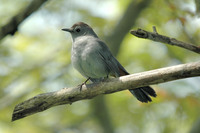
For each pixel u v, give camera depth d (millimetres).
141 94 8539
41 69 13109
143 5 12891
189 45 7266
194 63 6609
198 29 11898
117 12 14516
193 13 10336
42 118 14180
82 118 13883
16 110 7352
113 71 9367
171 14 11000
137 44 14203
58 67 13250
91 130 14945
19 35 13789
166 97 11578
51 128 14031
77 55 9172
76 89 7477
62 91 7465
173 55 13461
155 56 13789
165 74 6797
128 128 13938
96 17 13266
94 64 9008
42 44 14008
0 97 12523
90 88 7395
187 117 11836
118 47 13305
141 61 13680
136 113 13133
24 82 12898
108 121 13547
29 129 13531
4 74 12742
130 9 13398
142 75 7012
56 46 14008
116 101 13641
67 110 13922
